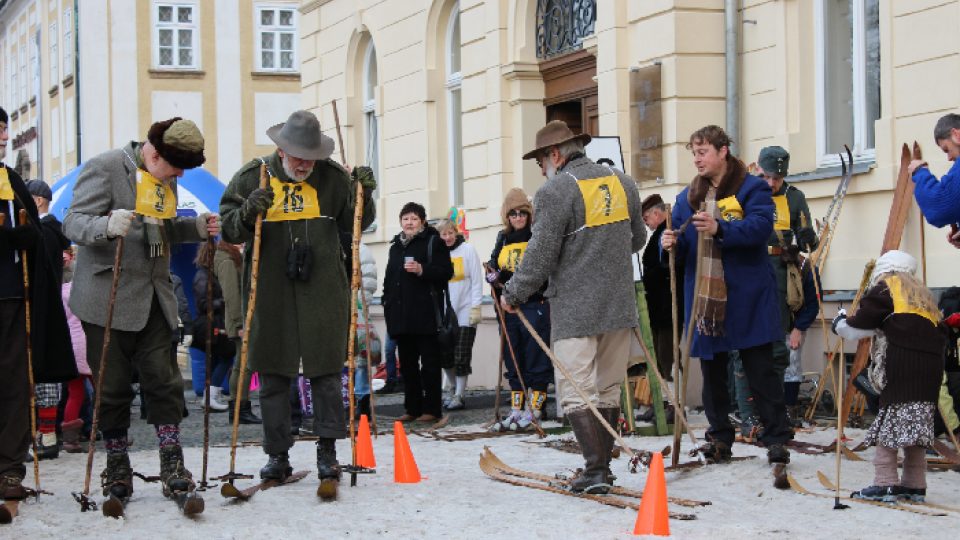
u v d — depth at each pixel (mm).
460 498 6930
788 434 7570
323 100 20141
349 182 7379
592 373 6961
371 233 18328
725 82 11750
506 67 14727
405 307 10789
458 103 16734
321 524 6301
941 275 9641
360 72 19297
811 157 11016
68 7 39656
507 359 10383
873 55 10508
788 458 7531
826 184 10625
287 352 7207
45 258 6848
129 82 37719
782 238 9438
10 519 6512
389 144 17953
